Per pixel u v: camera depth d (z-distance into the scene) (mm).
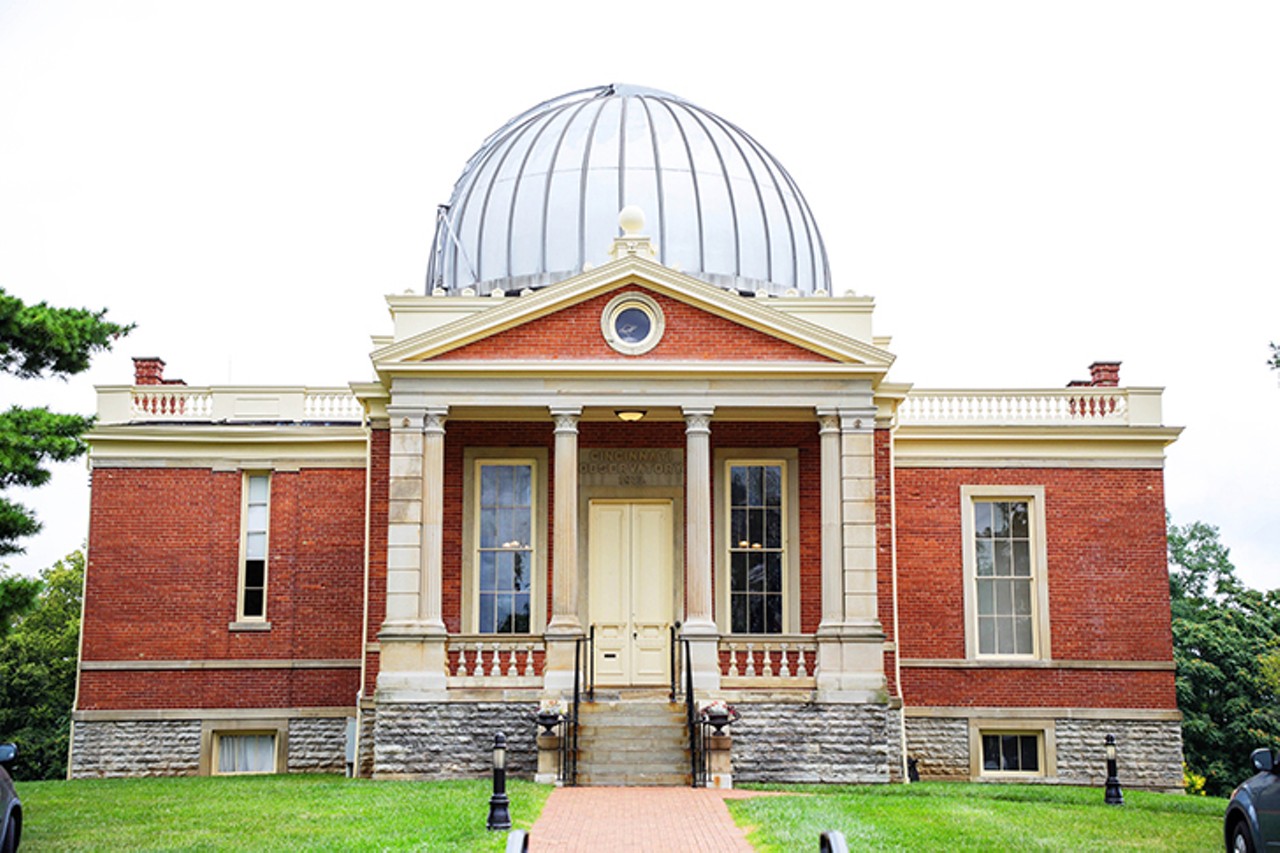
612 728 25016
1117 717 31734
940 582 32312
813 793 23500
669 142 35625
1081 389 33062
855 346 27516
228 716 32000
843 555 27375
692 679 26375
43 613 55906
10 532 19656
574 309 27844
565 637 26750
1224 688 48000
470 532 29656
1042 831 18656
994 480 32625
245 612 32562
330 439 32812
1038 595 32250
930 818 19344
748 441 30094
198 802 21797
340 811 20047
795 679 27109
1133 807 22375
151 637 32219
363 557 32562
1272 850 14180
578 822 18922
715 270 34281
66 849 17016
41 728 53375
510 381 27625
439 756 26438
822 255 37375
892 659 28547
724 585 29781
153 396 33438
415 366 27453
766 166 37125
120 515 32625
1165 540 32438
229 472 32812
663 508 30062
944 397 33219
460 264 35594
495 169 36625
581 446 30094
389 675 26688
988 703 31859
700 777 23891
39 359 20359
